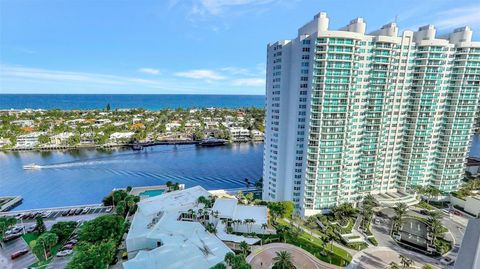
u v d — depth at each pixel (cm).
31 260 8394
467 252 3859
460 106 12512
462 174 13438
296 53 10788
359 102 11400
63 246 9031
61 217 11344
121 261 8438
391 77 11812
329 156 11094
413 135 12800
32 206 13350
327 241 9081
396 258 8806
